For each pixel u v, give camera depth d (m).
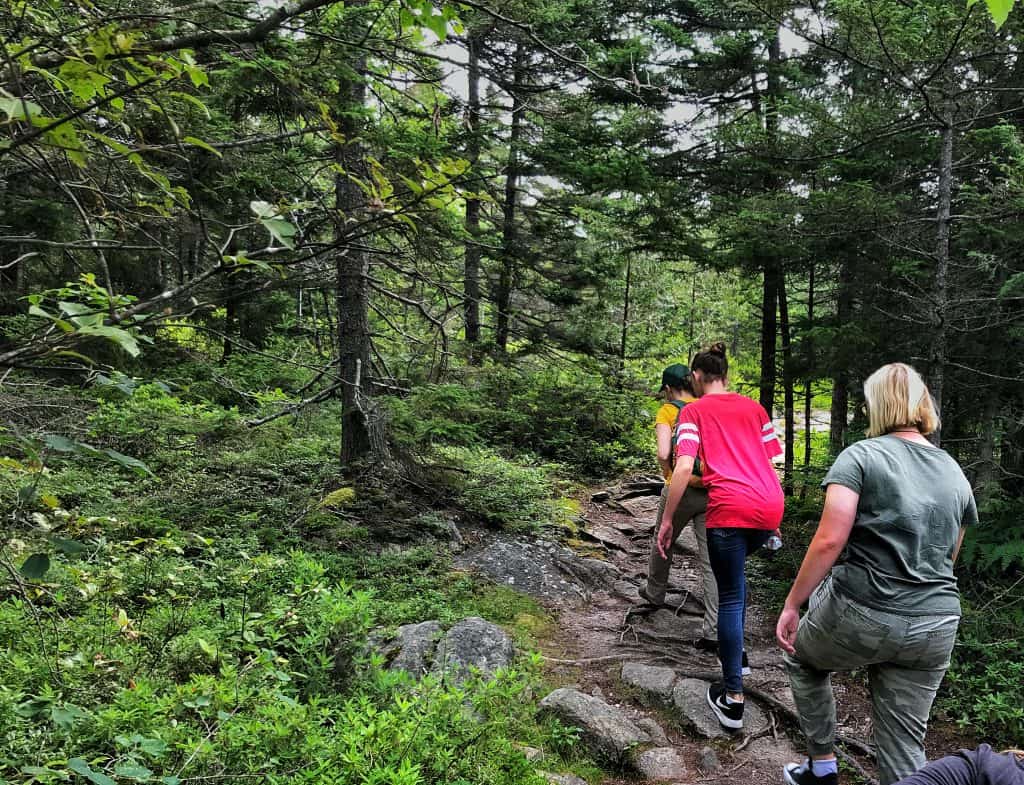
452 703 2.65
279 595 3.92
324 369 6.12
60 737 2.21
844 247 6.68
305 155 5.81
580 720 3.44
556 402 12.49
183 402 8.18
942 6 4.39
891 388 2.59
